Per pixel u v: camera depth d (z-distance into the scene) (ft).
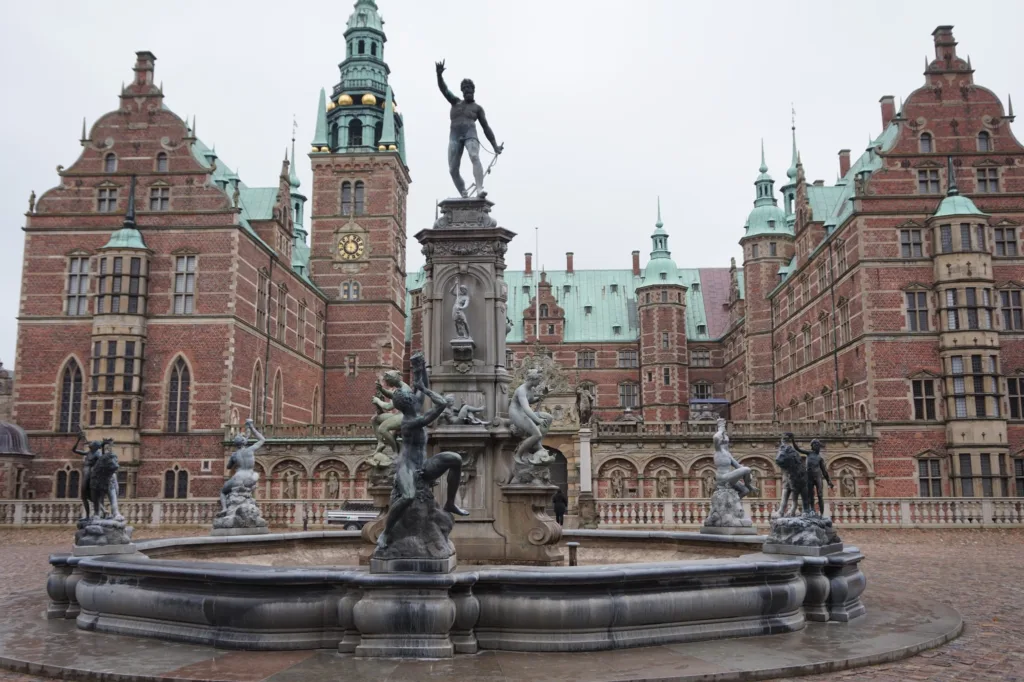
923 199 175.63
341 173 250.78
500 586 38.42
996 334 167.02
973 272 167.63
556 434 168.35
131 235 174.19
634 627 39.01
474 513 54.08
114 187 180.75
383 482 56.39
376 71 262.47
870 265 174.91
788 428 178.19
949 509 122.52
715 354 349.82
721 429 69.72
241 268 180.86
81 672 34.78
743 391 306.14
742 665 35.29
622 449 181.47
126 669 34.83
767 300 272.72
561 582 37.68
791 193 288.92
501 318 57.06
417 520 38.11
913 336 171.73
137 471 170.60
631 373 346.74
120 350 169.78
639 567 39.60
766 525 120.06
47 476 170.91
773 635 42.11
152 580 42.24
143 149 181.57
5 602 55.83
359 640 37.35
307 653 37.45
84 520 53.11
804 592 44.83
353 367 243.60
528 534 53.67
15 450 164.55
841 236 188.44
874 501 123.13
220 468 171.01
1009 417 168.35
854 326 180.14
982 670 36.45
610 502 120.88
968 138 177.78
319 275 247.50
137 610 42.22
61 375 174.19
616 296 364.17
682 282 343.26
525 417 54.70
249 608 38.32
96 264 178.29
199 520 129.18
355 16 264.52
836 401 193.36
